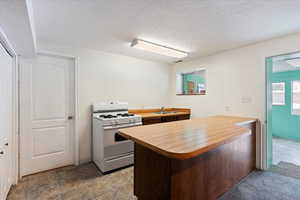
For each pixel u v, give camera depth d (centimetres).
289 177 227
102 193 193
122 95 328
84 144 282
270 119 258
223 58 300
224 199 179
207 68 329
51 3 146
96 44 261
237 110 279
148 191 144
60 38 234
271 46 238
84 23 188
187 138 134
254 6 152
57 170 252
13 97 212
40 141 245
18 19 125
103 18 176
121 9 158
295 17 173
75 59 271
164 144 118
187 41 246
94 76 291
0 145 163
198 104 349
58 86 261
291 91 445
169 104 415
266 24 190
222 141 129
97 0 143
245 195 187
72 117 274
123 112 318
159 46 260
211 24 191
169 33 217
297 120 434
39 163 244
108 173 243
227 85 294
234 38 235
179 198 127
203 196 152
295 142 414
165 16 172
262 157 250
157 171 133
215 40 243
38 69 243
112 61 313
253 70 258
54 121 257
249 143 235
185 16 172
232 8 156
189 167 137
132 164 269
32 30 151
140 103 356
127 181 220
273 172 242
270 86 255
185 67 379
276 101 477
